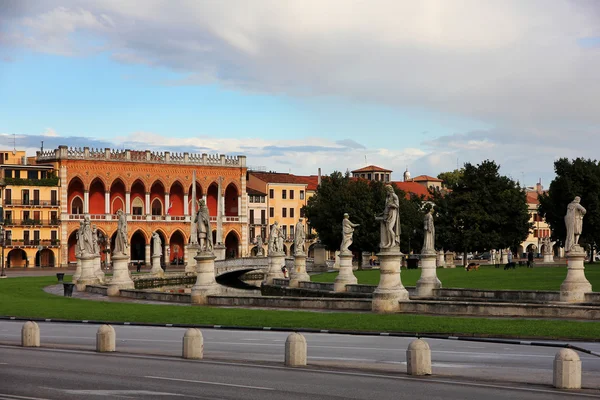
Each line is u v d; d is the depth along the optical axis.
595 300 50.81
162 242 176.62
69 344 37.59
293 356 29.55
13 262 159.00
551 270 93.69
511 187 129.88
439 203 131.00
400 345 35.56
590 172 119.19
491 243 127.75
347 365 29.45
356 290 71.00
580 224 52.09
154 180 174.38
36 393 24.42
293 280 85.31
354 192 133.50
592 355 31.33
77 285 86.00
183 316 51.00
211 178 181.25
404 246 145.62
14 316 53.59
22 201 159.75
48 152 168.25
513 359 30.67
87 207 166.50
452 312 48.09
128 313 54.19
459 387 24.75
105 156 168.50
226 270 114.19
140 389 24.91
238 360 31.05
